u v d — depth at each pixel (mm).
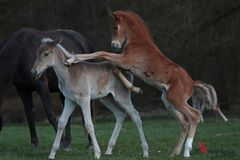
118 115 29953
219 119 59094
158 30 63719
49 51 27656
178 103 28703
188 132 29156
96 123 58656
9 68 32781
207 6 60906
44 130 49031
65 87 28094
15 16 81062
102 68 28734
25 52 32812
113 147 32406
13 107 70938
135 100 72562
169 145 35125
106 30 77812
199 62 65250
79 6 83250
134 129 46938
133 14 30703
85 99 28016
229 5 60562
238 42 63312
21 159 28234
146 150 29016
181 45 62438
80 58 28125
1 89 32750
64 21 82062
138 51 29609
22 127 55281
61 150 33125
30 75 32469
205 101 29562
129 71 29781
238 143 34562
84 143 37500
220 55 68562
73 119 66125
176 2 62531
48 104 32625
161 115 68000
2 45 34000
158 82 29328
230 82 70625
